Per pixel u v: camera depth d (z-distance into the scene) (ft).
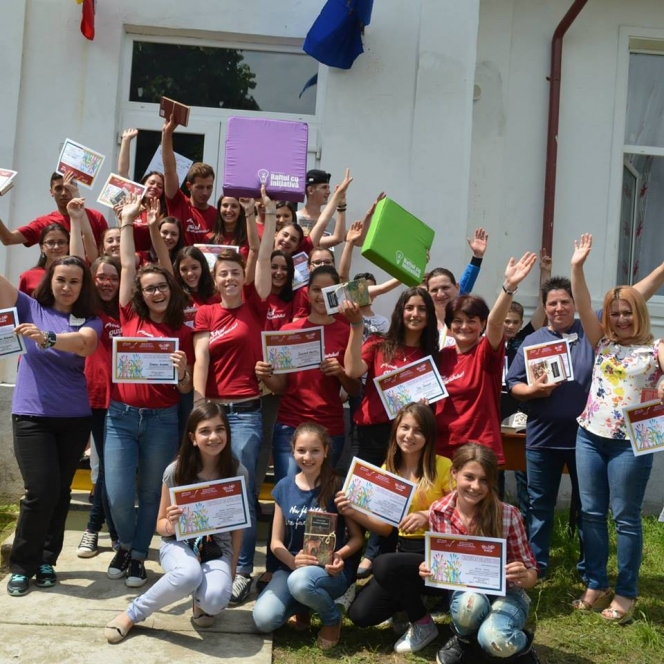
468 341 14.96
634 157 24.71
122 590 14.39
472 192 23.75
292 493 13.91
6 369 20.70
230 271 15.07
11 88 20.80
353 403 16.88
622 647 13.58
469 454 12.87
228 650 12.64
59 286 14.24
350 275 21.11
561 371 15.20
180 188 20.98
